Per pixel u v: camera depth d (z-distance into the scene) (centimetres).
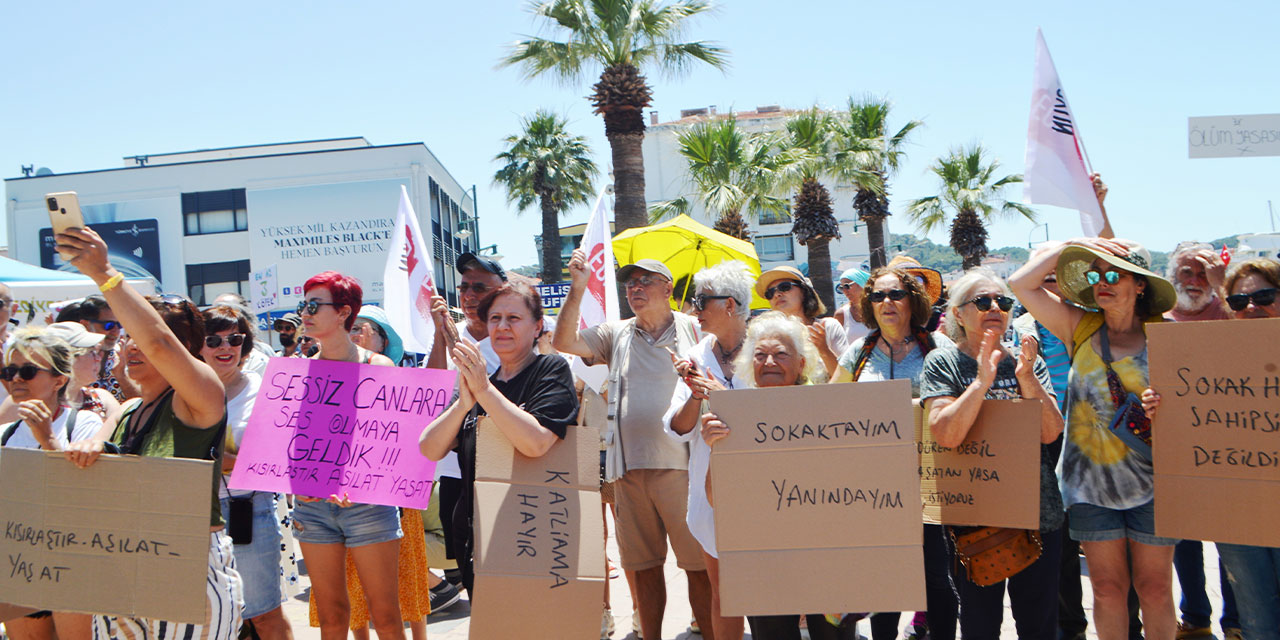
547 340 500
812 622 332
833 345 519
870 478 294
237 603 326
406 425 369
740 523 297
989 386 314
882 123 2409
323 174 3806
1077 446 345
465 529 363
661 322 436
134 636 308
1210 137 625
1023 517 318
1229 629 431
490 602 317
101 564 298
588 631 317
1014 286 365
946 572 360
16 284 759
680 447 412
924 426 342
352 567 442
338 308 390
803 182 2262
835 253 4775
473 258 471
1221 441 307
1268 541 298
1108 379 338
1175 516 312
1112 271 330
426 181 3850
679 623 509
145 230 3828
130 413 329
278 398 379
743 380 348
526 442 318
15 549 306
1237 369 306
